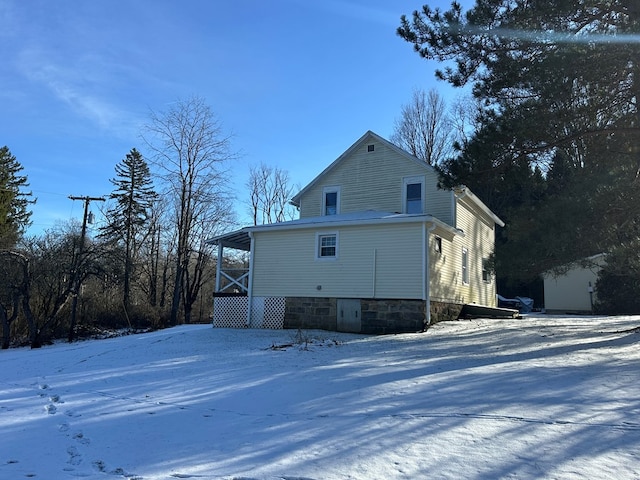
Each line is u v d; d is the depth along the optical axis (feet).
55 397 26.71
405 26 38.65
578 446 15.17
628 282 78.48
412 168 65.72
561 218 35.17
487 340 41.45
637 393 21.43
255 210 143.64
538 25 34.78
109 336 70.33
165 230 118.73
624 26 32.81
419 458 14.69
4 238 105.91
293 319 56.95
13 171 146.41
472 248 71.77
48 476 14.43
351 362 32.45
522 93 37.01
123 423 20.35
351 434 17.38
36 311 72.74
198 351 41.63
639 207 35.17
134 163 129.90
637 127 34.96
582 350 34.12
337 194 70.85
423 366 29.81
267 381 27.40
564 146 37.93
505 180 38.73
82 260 70.69
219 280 64.54
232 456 15.65
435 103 128.06
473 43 36.88
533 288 114.32
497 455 14.69
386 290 52.42
